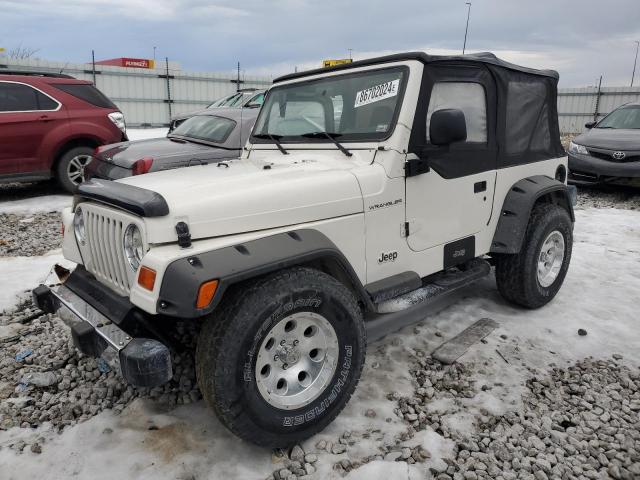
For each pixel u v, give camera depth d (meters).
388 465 2.49
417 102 3.07
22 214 7.68
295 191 2.66
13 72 8.42
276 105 3.79
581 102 23.56
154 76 22.81
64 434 2.72
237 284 2.39
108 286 2.75
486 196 3.75
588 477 2.47
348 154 3.16
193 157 6.54
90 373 3.28
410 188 3.13
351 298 2.65
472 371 3.35
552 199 4.30
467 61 3.40
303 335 2.57
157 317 2.56
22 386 3.13
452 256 3.54
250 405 2.34
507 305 4.41
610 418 2.91
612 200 8.82
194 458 2.54
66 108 8.38
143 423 2.80
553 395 3.11
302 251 2.49
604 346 3.72
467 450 2.63
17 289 4.67
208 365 2.29
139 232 2.38
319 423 2.61
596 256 5.73
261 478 2.43
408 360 3.48
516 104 3.97
